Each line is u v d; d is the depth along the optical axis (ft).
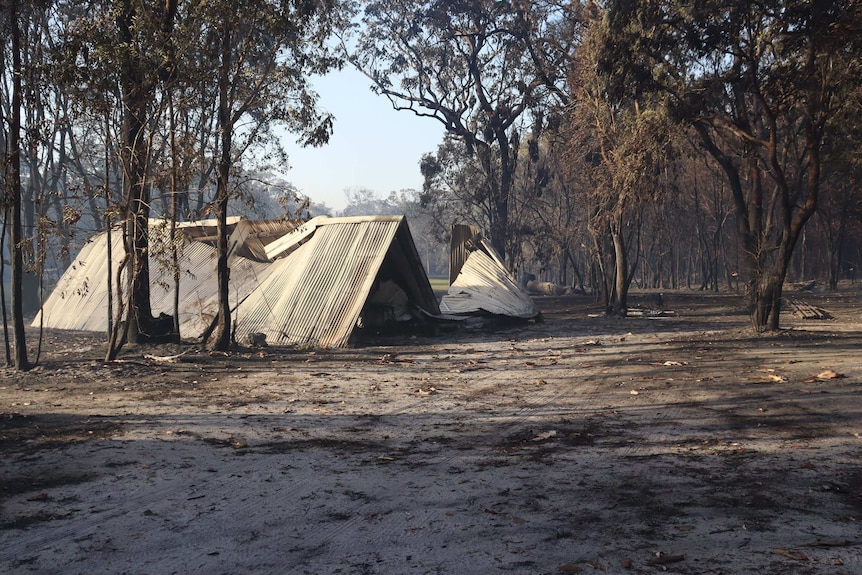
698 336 80.18
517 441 31.04
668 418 35.22
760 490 22.20
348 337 74.90
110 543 18.60
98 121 56.85
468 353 69.46
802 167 76.28
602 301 163.53
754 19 69.31
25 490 23.68
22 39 57.62
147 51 56.95
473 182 207.41
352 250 83.30
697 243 278.05
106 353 64.75
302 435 32.76
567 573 16.02
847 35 64.64
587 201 129.29
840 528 18.48
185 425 34.86
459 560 16.99
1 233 57.21
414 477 25.07
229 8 58.29
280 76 64.90
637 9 74.64
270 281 86.07
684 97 77.20
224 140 64.95
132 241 61.41
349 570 16.53
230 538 18.92
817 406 36.19
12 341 79.97
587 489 23.00
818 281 218.18
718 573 15.70
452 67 191.93
